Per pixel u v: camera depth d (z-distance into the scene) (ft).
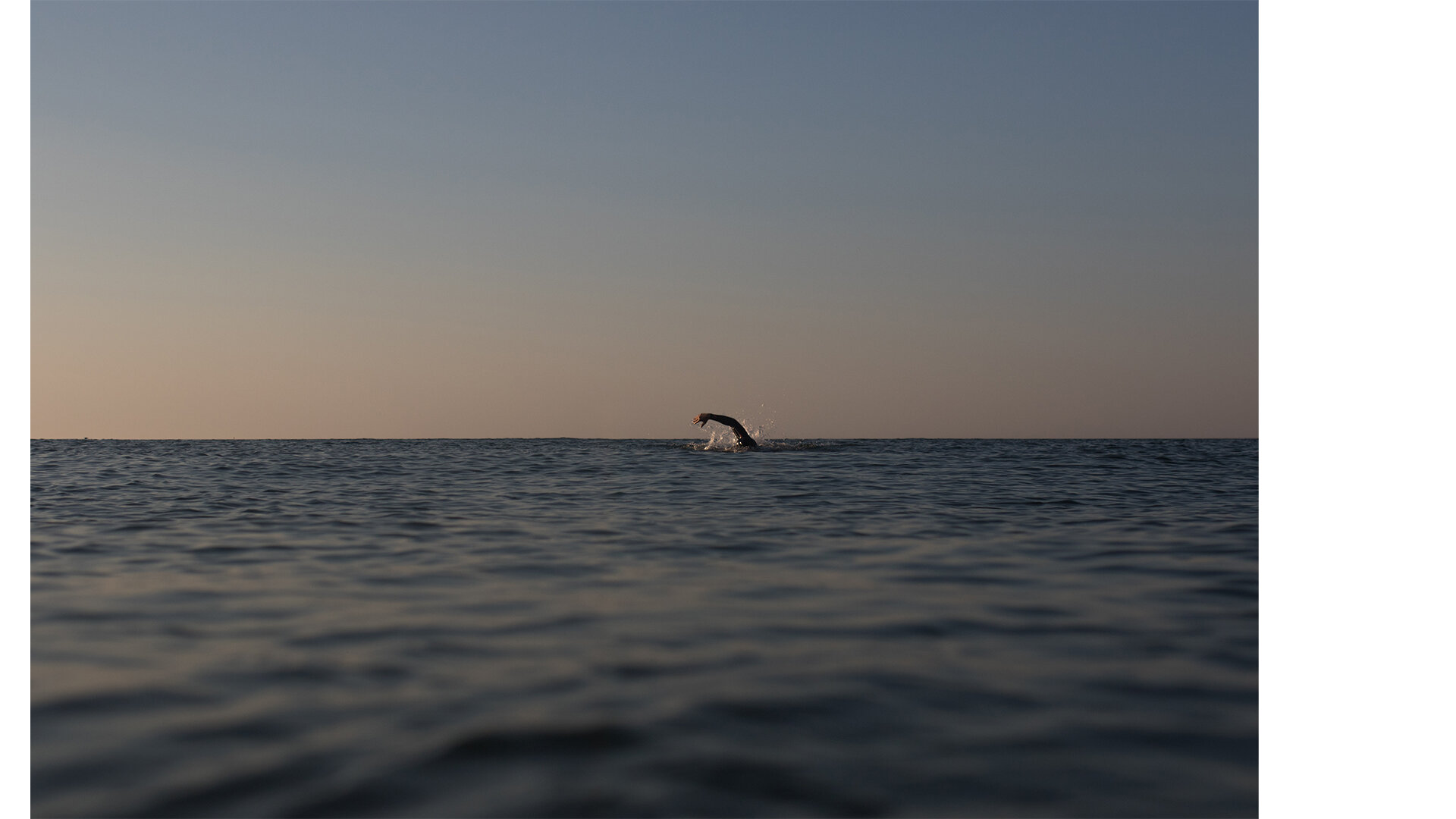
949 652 17.93
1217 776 12.06
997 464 75.97
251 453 109.81
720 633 19.33
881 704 14.69
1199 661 17.38
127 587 24.14
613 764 12.17
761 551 30.30
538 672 16.42
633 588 24.14
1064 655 17.72
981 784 11.66
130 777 11.77
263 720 13.80
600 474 64.85
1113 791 11.54
